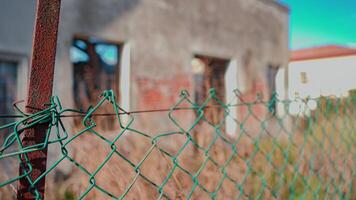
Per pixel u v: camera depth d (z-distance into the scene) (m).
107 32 4.83
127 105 5.05
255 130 2.26
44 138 0.80
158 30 5.58
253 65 7.52
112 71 5.17
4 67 3.81
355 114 2.58
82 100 4.12
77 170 1.28
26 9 4.00
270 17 8.16
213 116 2.00
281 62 8.48
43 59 0.81
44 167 0.80
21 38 3.92
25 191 0.78
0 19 3.73
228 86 6.98
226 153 1.76
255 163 1.85
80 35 4.49
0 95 3.75
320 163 2.20
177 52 5.89
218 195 1.48
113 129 2.35
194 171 1.48
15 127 0.76
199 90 4.62
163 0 5.68
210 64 6.73
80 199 0.91
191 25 6.18
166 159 1.35
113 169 1.26
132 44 5.16
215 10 6.70
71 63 4.33
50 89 0.82
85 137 1.41
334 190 2.09
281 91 8.44
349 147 2.41
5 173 1.08
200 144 1.70
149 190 1.26
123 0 5.06
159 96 5.49
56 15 0.84
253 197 1.65
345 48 21.02
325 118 2.27
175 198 1.30
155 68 5.49
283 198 1.89
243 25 7.35
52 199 1.27
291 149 2.13
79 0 4.48
